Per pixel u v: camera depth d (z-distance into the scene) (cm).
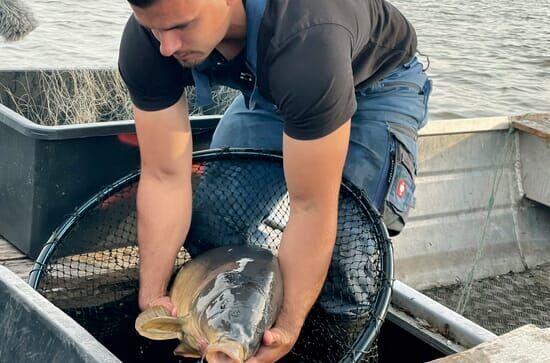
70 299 255
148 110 226
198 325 197
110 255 274
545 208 445
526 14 1389
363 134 254
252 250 226
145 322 199
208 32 189
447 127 405
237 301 196
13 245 303
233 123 270
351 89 196
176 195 234
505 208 434
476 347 193
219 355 181
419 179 408
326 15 196
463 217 422
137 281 265
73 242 278
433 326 236
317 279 210
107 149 289
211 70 222
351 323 232
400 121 257
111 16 1133
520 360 187
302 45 191
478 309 397
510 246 433
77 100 408
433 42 1141
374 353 233
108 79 414
